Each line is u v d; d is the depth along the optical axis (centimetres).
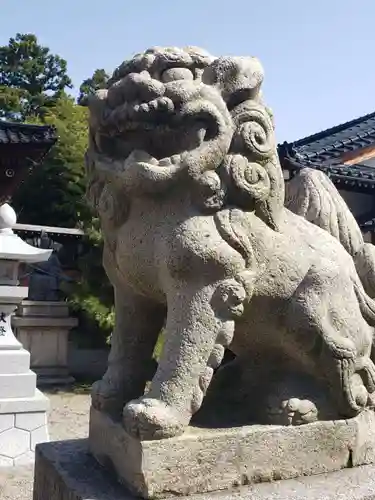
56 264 864
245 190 152
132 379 172
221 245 149
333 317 166
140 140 153
